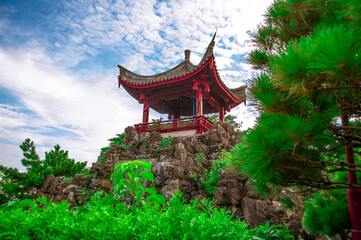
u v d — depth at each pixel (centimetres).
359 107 296
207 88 1872
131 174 484
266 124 338
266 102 359
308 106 345
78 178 1495
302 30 433
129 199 1109
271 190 412
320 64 244
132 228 323
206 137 1558
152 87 2042
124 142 1836
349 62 231
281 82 293
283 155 312
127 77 2141
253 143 313
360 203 334
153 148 1491
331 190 455
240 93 2428
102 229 328
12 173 1759
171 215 335
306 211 461
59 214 391
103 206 414
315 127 308
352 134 336
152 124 1962
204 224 319
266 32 474
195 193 1130
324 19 395
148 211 376
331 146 357
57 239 341
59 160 1861
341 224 400
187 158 1262
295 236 653
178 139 1396
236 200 895
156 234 305
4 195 1630
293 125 291
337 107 334
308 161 312
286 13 432
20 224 384
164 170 1145
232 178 967
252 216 811
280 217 727
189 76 1838
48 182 1527
